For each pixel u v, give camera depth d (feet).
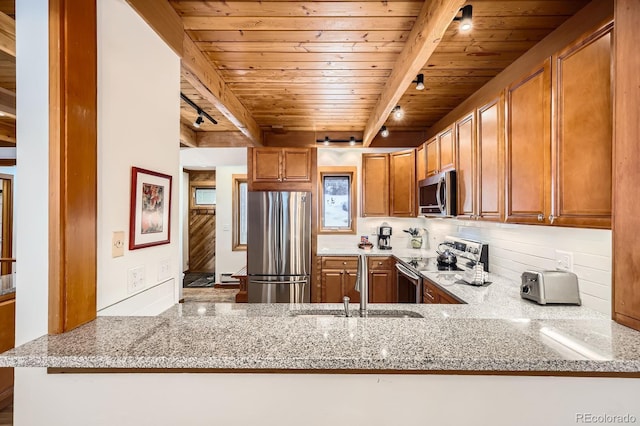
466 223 10.45
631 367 2.70
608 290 5.23
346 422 3.04
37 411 3.08
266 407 3.05
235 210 19.36
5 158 13.57
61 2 3.32
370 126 11.67
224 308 5.52
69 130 3.36
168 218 5.38
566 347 2.95
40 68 3.35
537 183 5.27
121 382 3.05
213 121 12.86
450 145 8.94
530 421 2.98
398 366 2.72
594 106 4.14
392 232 14.48
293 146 14.10
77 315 3.43
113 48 4.06
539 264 6.94
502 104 6.29
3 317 7.33
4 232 14.90
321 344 2.99
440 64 7.68
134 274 4.48
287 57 7.29
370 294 12.89
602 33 4.00
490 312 5.48
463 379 3.00
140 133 4.62
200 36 6.36
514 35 6.40
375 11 5.60
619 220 3.59
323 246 14.60
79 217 3.48
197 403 3.04
